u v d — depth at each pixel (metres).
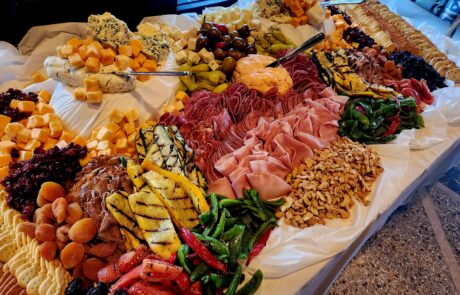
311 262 1.25
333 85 2.09
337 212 1.40
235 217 1.30
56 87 1.75
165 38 2.03
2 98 1.66
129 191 1.25
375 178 1.57
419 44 2.73
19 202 1.27
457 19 3.42
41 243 1.16
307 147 1.58
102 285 1.03
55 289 1.06
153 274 0.98
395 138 1.81
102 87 1.61
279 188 1.41
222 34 2.05
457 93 2.14
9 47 2.02
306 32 2.48
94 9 2.30
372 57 2.32
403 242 2.21
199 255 1.09
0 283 1.12
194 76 1.94
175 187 1.26
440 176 2.47
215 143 1.58
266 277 1.22
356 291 1.96
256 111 1.77
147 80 1.76
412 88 2.17
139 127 1.65
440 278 2.05
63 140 1.53
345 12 3.05
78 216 1.17
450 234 2.29
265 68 1.96
